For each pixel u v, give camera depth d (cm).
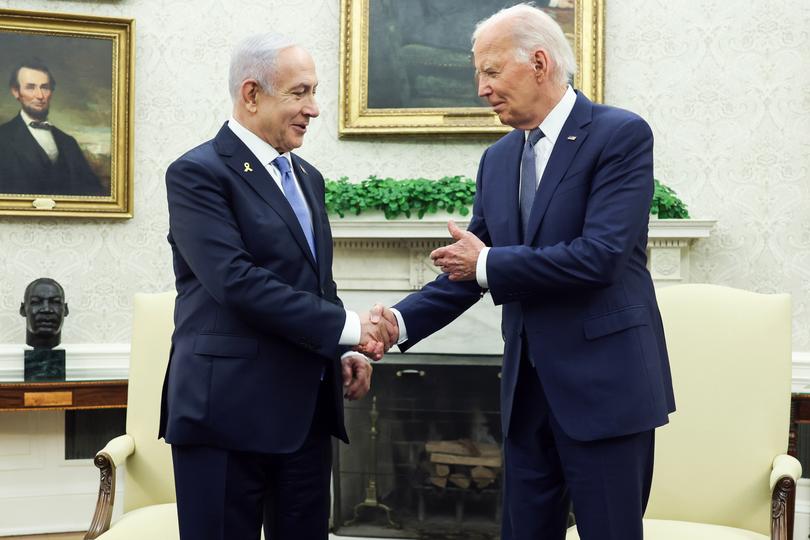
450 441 439
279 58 231
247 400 224
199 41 482
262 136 238
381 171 480
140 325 327
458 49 471
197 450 226
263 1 484
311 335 225
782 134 446
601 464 221
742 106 450
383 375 443
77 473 474
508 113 232
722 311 299
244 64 233
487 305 448
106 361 472
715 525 283
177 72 482
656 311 235
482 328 450
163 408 240
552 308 225
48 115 465
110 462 296
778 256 446
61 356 442
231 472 227
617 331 221
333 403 243
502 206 240
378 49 475
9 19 460
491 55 229
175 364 232
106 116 471
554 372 224
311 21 484
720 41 452
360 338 234
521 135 246
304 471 241
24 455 468
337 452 446
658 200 426
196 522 226
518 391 238
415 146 479
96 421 476
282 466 240
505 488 249
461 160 477
